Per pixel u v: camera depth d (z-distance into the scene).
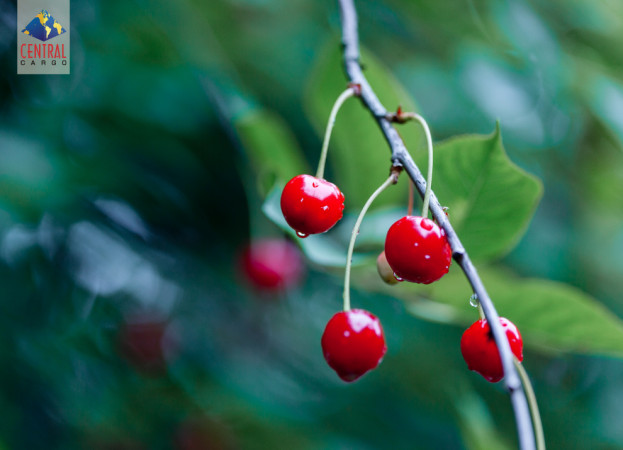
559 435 1.43
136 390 1.11
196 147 0.96
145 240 1.02
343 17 0.59
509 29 0.75
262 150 0.60
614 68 0.79
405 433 1.11
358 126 0.58
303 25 0.99
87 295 1.05
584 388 1.57
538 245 1.15
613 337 0.56
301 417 1.12
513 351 0.52
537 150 1.04
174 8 0.89
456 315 0.58
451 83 0.94
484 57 0.82
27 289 0.92
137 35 0.90
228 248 1.07
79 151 0.85
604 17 0.81
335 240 0.60
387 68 0.95
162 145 0.92
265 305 1.20
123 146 0.90
